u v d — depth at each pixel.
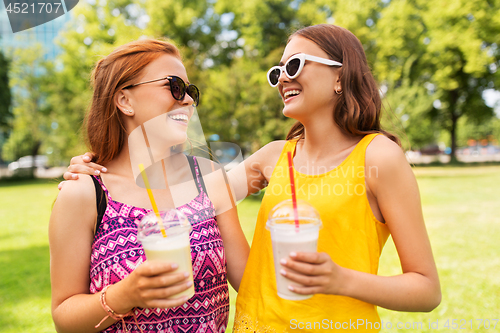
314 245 1.16
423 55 19.36
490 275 4.25
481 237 5.91
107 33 17.81
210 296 1.40
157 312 1.31
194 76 11.17
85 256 1.35
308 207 1.19
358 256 1.30
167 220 1.17
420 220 1.27
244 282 1.51
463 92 21.86
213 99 10.80
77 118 18.36
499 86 18.95
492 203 8.92
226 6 17.23
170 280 1.05
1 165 26.66
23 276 4.79
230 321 3.43
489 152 47.50
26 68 23.67
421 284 1.19
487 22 16.62
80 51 18.31
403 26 18.16
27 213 9.80
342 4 17.53
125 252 1.31
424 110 18.64
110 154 1.51
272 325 1.36
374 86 1.46
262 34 16.45
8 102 23.44
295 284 1.10
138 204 1.41
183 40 16.84
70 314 1.23
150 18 16.58
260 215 1.52
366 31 17.34
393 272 4.42
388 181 1.27
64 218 1.33
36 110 24.47
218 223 1.62
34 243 6.54
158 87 1.44
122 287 1.12
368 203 1.33
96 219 1.36
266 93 10.49
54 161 23.08
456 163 23.31
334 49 1.39
